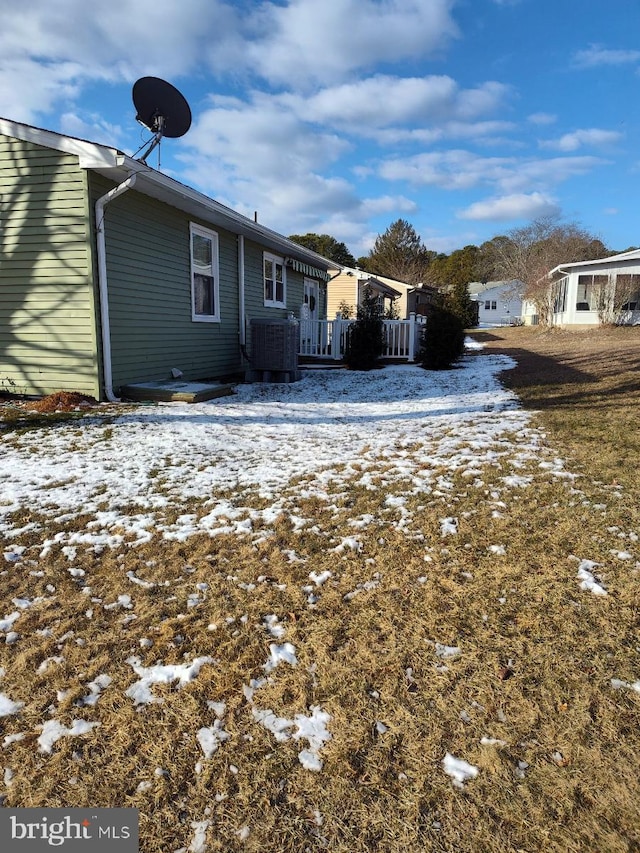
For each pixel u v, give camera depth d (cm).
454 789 148
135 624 228
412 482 384
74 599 247
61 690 190
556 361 1141
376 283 2395
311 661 202
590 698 177
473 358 1439
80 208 647
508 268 4672
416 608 232
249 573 267
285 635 218
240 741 167
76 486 391
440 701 180
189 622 228
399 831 137
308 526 318
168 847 135
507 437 491
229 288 1047
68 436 529
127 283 727
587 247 3738
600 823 136
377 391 871
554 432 494
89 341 675
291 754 161
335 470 421
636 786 146
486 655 200
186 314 888
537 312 2919
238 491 380
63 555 289
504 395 735
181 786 152
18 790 152
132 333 745
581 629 212
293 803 146
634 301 2183
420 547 286
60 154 641
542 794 145
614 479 362
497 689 183
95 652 210
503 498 343
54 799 149
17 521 332
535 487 357
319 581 257
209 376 980
